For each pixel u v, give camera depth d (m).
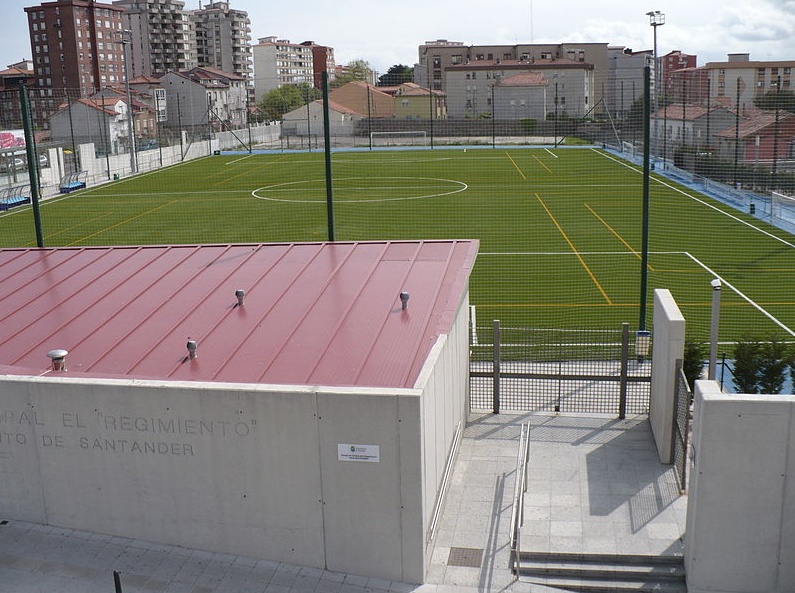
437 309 14.49
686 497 13.91
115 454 11.76
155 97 91.75
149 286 16.44
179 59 187.75
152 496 11.80
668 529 12.88
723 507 11.30
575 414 17.94
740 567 11.49
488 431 17.03
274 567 11.47
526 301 29.17
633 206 49.12
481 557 11.95
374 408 10.73
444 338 13.01
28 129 24.33
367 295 15.30
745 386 18.66
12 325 14.82
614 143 83.62
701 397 11.17
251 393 11.06
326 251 18.03
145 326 14.45
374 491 11.03
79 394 11.66
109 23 167.88
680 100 75.75
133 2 182.12
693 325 25.97
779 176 51.09
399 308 14.59
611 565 12.08
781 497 11.19
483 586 11.20
